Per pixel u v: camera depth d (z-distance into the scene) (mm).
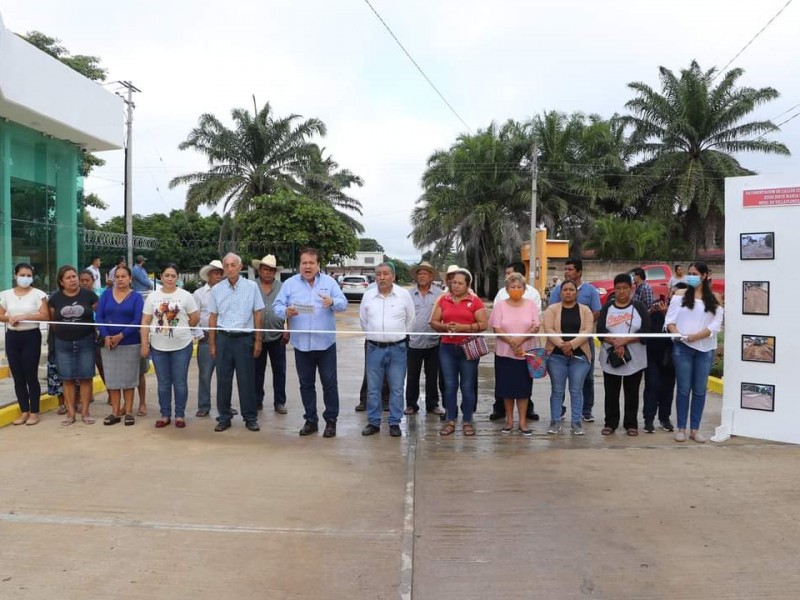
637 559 3902
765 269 6359
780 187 6238
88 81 14469
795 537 4199
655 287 21359
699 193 33219
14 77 11844
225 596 3484
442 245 35156
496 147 33781
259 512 4617
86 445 6305
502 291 7137
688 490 5055
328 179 37344
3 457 5887
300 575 3719
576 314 6711
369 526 4387
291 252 26328
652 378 6801
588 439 6625
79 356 6977
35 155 14336
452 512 4625
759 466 5648
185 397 7070
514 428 7043
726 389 6609
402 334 6613
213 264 7902
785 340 6312
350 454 6059
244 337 6855
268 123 35281
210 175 34812
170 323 6934
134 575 3701
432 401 7848
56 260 15125
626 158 36875
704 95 34062
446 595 3504
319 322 6625
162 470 5539
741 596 3492
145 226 45156
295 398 8828
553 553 3986
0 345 11391
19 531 4266
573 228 35906
